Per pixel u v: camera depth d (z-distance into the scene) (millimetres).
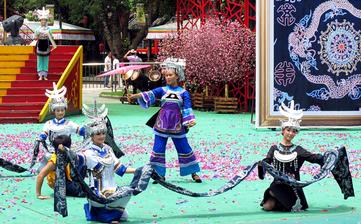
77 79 23375
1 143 15617
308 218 8375
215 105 24359
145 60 40281
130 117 22344
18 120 20547
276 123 18422
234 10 26969
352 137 17016
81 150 8352
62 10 43156
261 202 9086
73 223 8086
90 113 8461
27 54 23125
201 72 24328
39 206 9039
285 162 8750
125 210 8445
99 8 33469
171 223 8133
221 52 23812
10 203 9227
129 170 8336
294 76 18453
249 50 23844
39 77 22500
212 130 18578
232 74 23812
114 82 34875
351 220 8289
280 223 8117
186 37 24875
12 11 41562
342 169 8953
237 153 14023
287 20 18328
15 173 11609
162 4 33812
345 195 9078
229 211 8789
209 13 25578
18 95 21469
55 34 40531
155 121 10883
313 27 18453
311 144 15633
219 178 11242
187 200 9492
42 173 9477
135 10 34500
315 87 18578
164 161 10789
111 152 8375
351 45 18672
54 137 9859
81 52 23500
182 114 10820
